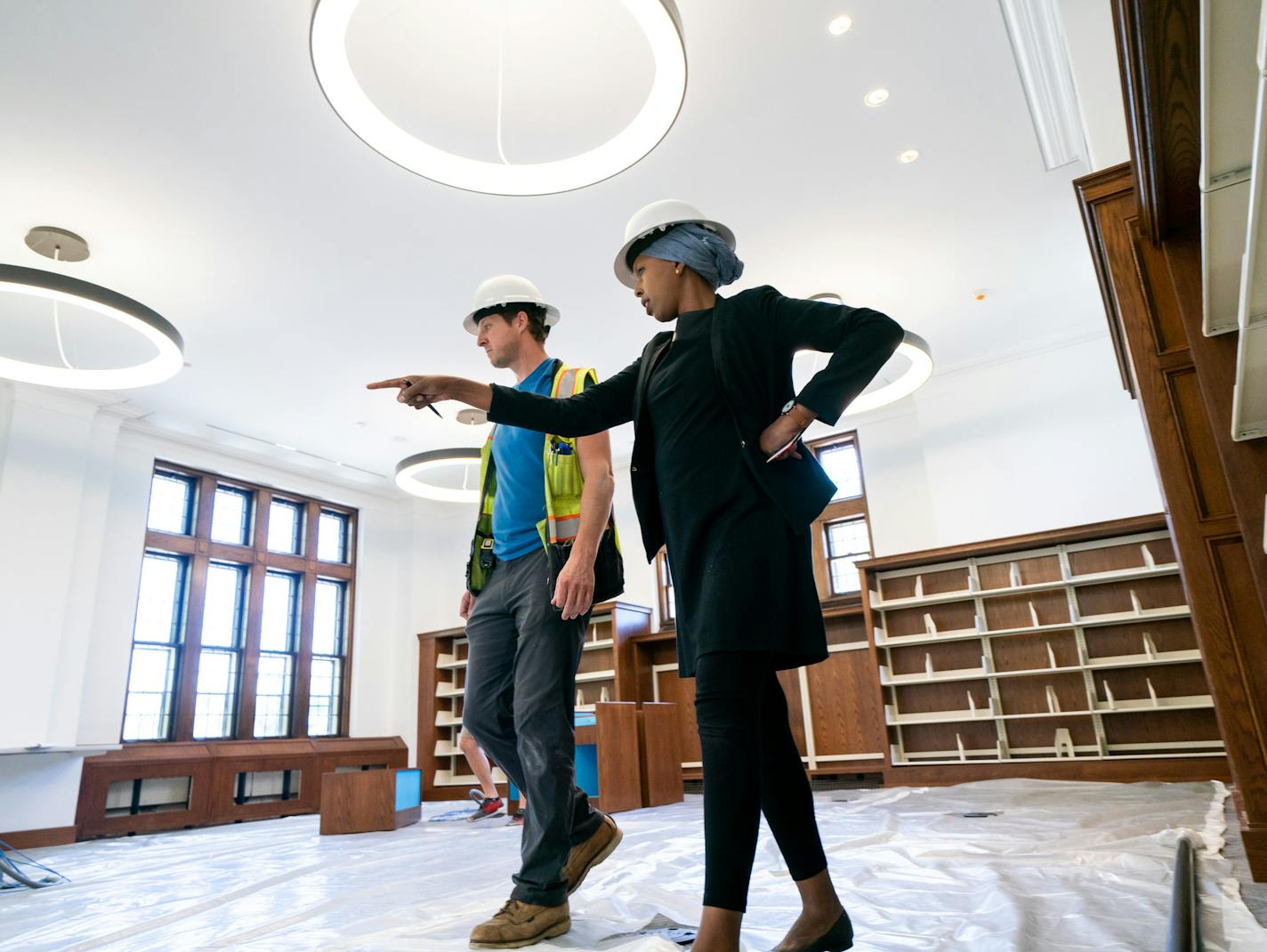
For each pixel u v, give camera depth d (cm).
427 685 998
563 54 411
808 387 117
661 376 136
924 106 465
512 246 569
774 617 115
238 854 455
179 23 389
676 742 671
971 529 757
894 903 195
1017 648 685
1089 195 257
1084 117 362
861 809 476
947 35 418
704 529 122
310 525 996
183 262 574
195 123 451
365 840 493
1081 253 618
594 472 188
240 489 942
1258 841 196
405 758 989
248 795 847
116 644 776
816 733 795
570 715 186
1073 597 661
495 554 205
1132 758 582
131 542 807
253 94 432
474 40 401
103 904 296
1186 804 390
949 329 729
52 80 420
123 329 645
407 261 581
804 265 622
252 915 242
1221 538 222
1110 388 725
